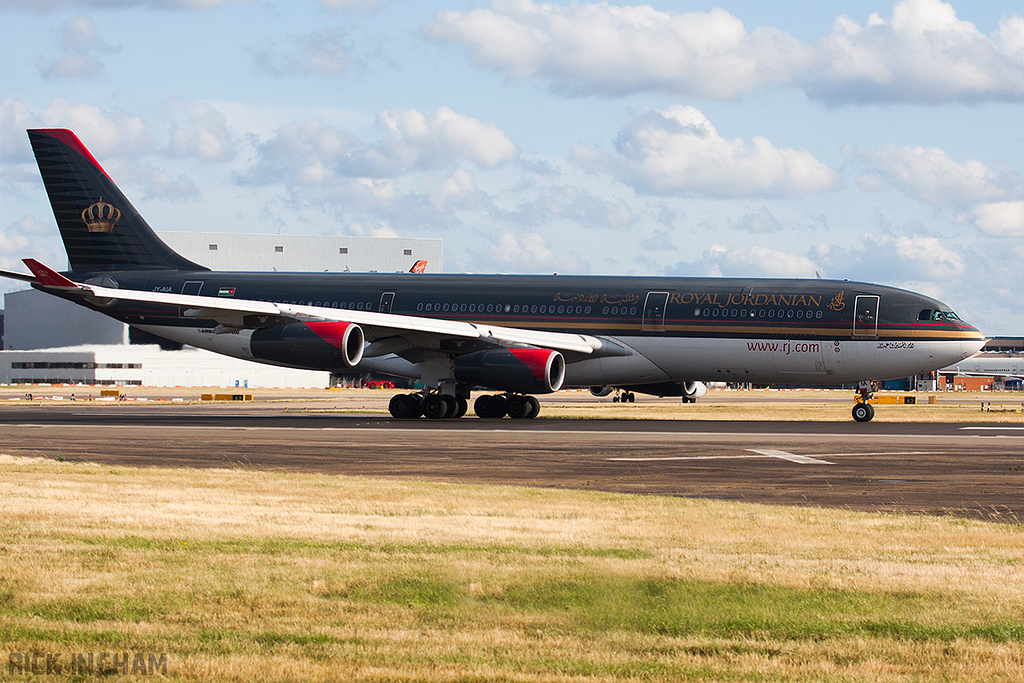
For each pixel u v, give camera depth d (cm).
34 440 10788
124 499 5753
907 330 14100
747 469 8138
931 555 4294
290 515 5225
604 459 8912
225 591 3569
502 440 10919
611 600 3494
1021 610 3400
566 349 14838
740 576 3841
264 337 14038
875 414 18712
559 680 2728
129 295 13300
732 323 14800
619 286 15600
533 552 4266
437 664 2844
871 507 5984
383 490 6450
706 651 2978
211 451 9569
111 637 3053
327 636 3081
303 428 12788
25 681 2695
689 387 16875
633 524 5088
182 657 2880
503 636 3103
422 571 3878
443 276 16750
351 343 14162
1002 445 10300
